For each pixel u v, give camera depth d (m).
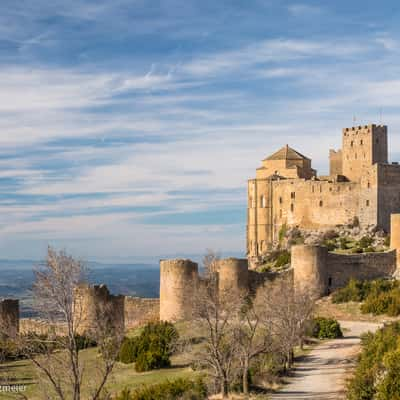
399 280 99.31
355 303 93.56
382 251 109.50
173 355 68.50
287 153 148.75
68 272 39.69
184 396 49.53
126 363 67.88
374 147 136.62
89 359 55.69
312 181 135.00
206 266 65.81
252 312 69.62
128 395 48.50
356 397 46.62
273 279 96.44
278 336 64.44
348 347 71.94
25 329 65.62
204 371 58.97
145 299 91.38
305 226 135.12
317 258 98.62
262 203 141.75
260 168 149.75
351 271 102.12
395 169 127.38
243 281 93.81
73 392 40.53
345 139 140.25
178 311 84.69
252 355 55.56
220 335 54.41
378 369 47.78
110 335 53.44
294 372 62.00
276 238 139.38
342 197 130.88
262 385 56.41
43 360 43.56
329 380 57.56
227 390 52.12
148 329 73.31
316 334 79.50
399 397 41.53
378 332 65.19
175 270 85.38
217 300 56.19
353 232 125.81
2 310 67.06
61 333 50.56
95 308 56.69
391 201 126.44
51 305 39.41
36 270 39.69
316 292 97.56
